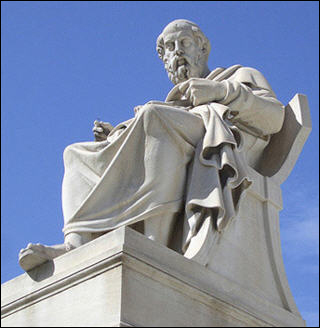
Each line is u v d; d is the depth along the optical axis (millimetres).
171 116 7500
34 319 6617
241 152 7676
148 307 6242
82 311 6305
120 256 6270
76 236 7184
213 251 7172
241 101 8078
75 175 7777
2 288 7055
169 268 6531
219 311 6695
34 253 6828
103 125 8555
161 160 7359
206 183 7340
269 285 7559
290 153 8445
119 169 7379
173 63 8867
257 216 7871
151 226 7285
